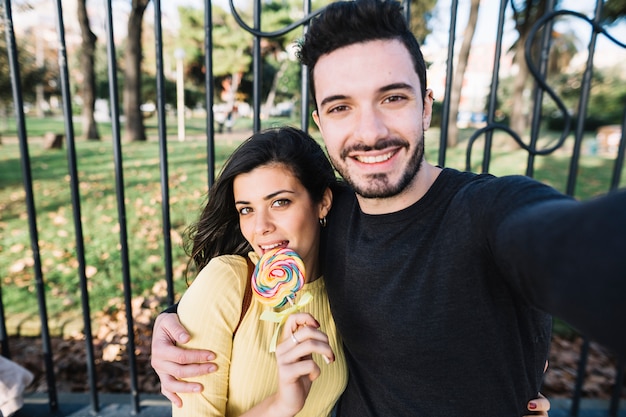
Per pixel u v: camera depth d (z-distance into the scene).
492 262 1.02
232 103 22.08
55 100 27.91
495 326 1.06
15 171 8.98
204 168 9.35
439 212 1.12
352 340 1.31
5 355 2.22
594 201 0.64
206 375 1.22
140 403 2.33
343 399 1.46
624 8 11.33
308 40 1.15
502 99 25.61
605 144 16.09
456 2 1.96
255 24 1.98
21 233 5.47
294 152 1.31
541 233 0.69
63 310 3.58
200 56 22.80
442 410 1.16
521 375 1.13
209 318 1.24
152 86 25.86
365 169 1.11
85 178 8.37
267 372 1.28
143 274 4.29
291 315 1.15
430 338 1.12
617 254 0.54
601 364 3.10
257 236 1.34
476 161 11.33
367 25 1.06
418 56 1.13
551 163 12.24
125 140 14.59
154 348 1.25
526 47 1.98
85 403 2.34
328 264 1.36
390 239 1.17
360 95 1.07
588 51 2.05
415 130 1.10
